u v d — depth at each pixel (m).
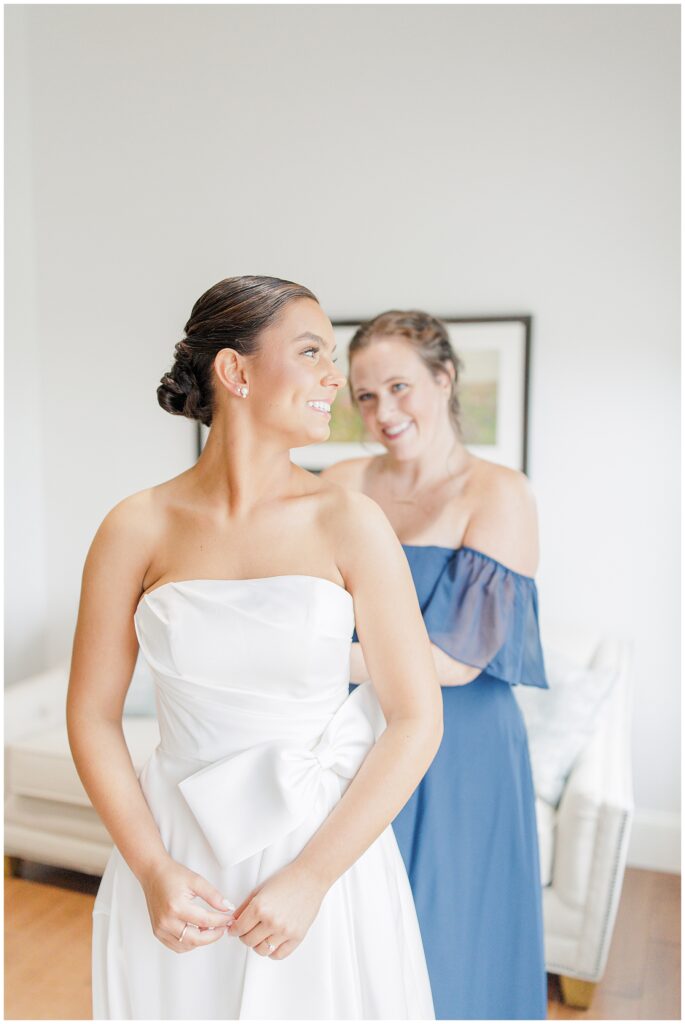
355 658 1.30
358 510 0.98
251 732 0.96
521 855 1.44
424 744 0.98
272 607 0.94
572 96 2.97
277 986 0.96
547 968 2.18
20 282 3.73
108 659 1.03
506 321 3.07
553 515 3.11
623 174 2.94
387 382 1.48
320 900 0.91
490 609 1.40
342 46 3.25
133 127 3.59
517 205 3.06
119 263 3.68
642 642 3.04
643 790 3.05
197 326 0.98
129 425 3.74
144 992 1.00
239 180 3.45
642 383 2.98
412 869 1.38
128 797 0.99
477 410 3.14
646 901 2.76
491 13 3.04
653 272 2.94
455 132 3.12
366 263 3.28
